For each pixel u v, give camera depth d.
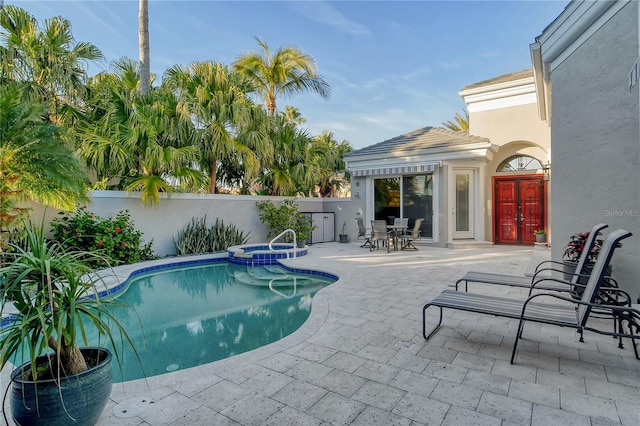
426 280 9.09
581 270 5.49
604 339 5.06
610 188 6.46
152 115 12.90
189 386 3.82
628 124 6.14
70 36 11.63
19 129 7.51
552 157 7.88
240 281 10.72
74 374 2.89
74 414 2.84
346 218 19.31
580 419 3.18
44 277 2.90
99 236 10.56
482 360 4.41
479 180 16.78
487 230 17.47
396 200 17.94
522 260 12.27
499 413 3.28
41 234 3.14
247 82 16.89
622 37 6.21
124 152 11.99
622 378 3.92
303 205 19.11
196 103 14.26
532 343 4.94
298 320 7.12
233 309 7.89
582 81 7.03
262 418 3.24
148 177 12.34
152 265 11.69
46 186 8.14
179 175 12.60
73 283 2.99
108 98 12.66
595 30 6.71
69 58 11.48
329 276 10.42
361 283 8.74
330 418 3.23
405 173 17.44
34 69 11.00
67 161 8.13
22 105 7.64
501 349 4.75
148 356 5.44
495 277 6.50
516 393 3.63
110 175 13.66
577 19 6.91
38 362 3.09
